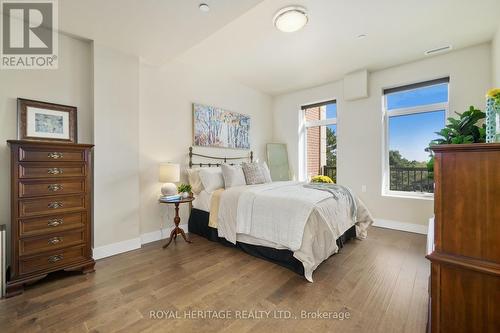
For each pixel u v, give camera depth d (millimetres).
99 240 2588
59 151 2102
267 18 2480
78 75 2566
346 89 4145
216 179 3375
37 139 2273
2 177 2104
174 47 2713
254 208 2592
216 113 4109
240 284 2023
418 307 1690
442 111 3506
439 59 3398
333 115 4680
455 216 991
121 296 1839
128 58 2863
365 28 2689
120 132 2775
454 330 995
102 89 2633
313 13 2395
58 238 2092
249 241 2660
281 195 2512
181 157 3605
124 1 1923
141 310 1663
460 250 979
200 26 2291
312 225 2203
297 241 2139
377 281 2064
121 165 2779
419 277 2133
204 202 3318
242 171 3580
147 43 2623
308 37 2875
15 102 2193
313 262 2102
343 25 2623
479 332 944
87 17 2150
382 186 3932
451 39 2963
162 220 3332
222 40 2947
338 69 3922
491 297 921
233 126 4441
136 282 2057
